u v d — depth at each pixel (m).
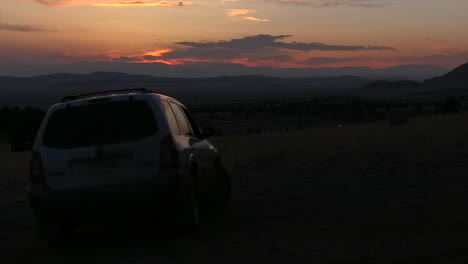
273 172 13.92
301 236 6.68
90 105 6.86
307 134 27.16
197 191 7.57
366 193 9.88
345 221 7.46
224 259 5.75
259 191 10.95
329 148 18.03
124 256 6.21
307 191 10.55
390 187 10.38
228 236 6.92
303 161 15.48
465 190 9.48
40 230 6.96
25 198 12.05
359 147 17.70
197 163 7.53
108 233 7.84
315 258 5.57
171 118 7.24
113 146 6.56
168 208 6.70
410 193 9.55
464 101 162.88
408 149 16.56
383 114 111.12
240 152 18.33
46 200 6.54
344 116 120.12
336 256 5.59
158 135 6.67
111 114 6.78
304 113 141.25
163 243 6.76
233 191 11.16
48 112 6.95
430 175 11.63
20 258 6.46
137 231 7.79
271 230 7.16
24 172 17.41
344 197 9.58
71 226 7.18
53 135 6.75
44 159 6.64
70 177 6.56
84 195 6.48
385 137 20.30
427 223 6.99
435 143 17.69
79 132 6.70
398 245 5.90
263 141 23.72
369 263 5.24
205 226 7.69
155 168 6.56
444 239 6.06
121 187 6.46
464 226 6.68
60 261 6.22
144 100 6.89
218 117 138.88
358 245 6.03
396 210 8.04
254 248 6.18
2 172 17.81
